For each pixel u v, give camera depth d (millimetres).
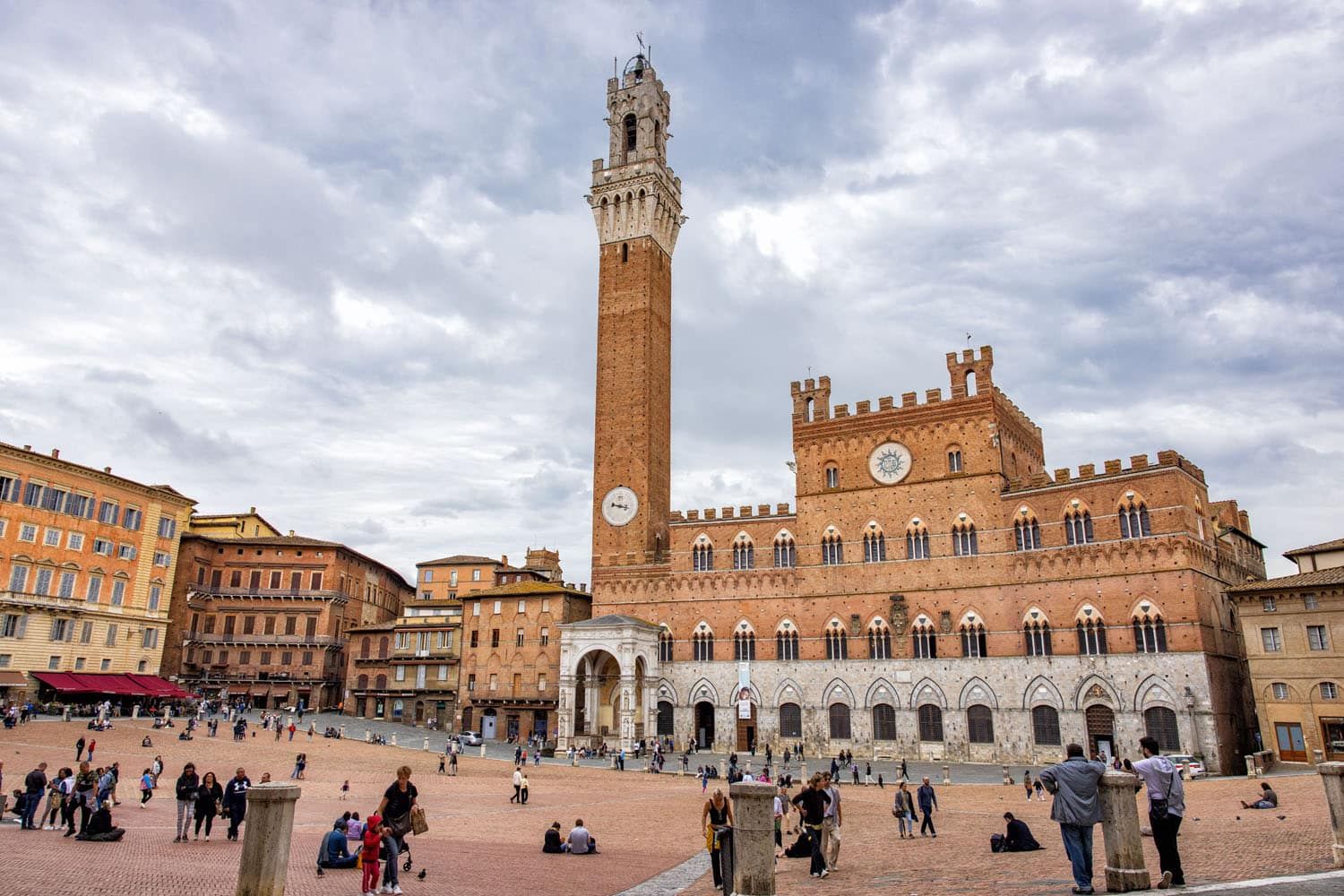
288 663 130750
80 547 102250
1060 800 20625
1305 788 53500
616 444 118875
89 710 94938
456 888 27875
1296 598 76125
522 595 116250
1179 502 82438
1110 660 83625
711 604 106625
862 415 103812
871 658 96812
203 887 26234
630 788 70438
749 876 18469
